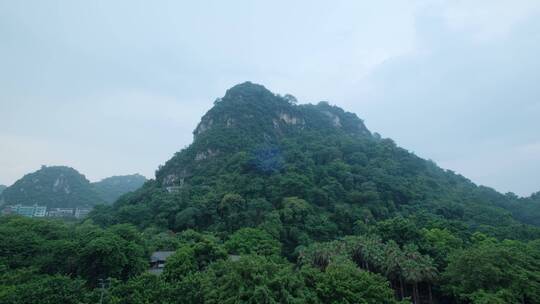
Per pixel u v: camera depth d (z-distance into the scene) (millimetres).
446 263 47312
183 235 61938
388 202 86750
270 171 91062
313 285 33344
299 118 147375
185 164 114188
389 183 93000
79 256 38281
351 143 123188
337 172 95062
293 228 66875
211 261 42531
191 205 78875
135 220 79125
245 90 148500
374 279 35031
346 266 36438
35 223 52938
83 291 30797
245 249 53188
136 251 42031
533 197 130375
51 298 28109
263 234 58812
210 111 139500
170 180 111688
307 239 64250
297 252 59156
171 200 82125
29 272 35438
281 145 115188
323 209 77625
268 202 76812
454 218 84375
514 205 114250
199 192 87625
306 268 36000
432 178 114125
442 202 89875
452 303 45125
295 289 30641
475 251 39594
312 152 109250
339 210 75125
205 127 135375
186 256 41812
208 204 78375
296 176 84562
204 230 73000
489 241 56125
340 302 30531
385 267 44250
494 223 81875
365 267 48750
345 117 178250
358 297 30797
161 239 58375
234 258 48500
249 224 69875
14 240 42062
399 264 42375
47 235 49625
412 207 86375
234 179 89375
